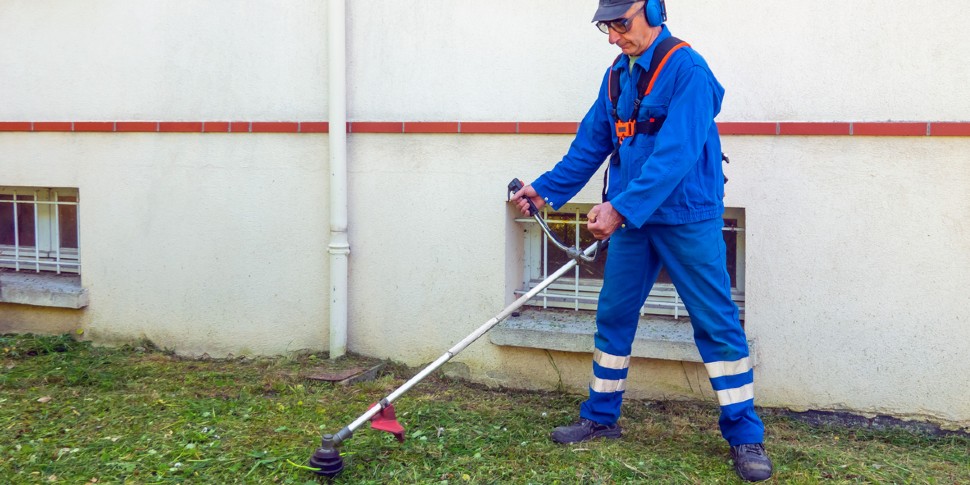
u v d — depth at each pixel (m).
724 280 3.31
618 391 3.65
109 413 3.96
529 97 4.25
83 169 5.12
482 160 4.37
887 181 3.75
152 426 3.78
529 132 4.24
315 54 4.62
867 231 3.79
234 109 4.80
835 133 3.79
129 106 4.99
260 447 3.53
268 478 3.24
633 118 3.28
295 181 4.72
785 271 3.92
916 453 3.58
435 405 4.08
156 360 4.88
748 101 3.91
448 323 4.52
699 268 3.27
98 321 5.19
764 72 3.88
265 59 4.72
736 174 3.95
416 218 4.52
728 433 3.36
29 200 5.53
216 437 3.65
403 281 4.59
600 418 3.65
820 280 3.88
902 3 3.67
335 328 4.65
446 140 4.43
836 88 3.79
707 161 3.26
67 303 5.15
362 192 4.61
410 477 3.26
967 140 3.63
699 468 3.35
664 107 3.21
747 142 3.92
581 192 4.27
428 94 4.44
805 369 3.93
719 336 3.31
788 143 3.86
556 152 4.23
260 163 4.78
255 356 4.89
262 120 4.75
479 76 4.33
